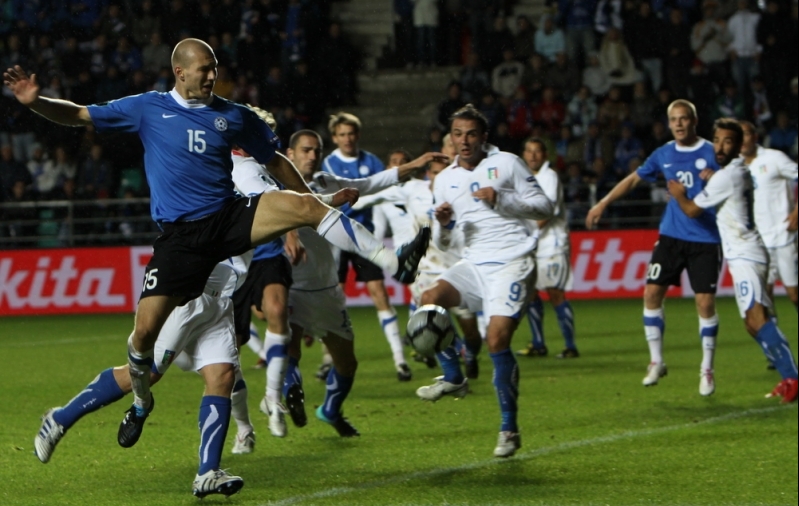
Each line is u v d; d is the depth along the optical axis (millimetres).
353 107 74375
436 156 23203
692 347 40250
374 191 23578
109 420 26312
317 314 22781
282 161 18547
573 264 58281
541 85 68188
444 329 19016
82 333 48969
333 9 77125
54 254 58312
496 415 26531
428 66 74688
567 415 26516
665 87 68625
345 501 17984
